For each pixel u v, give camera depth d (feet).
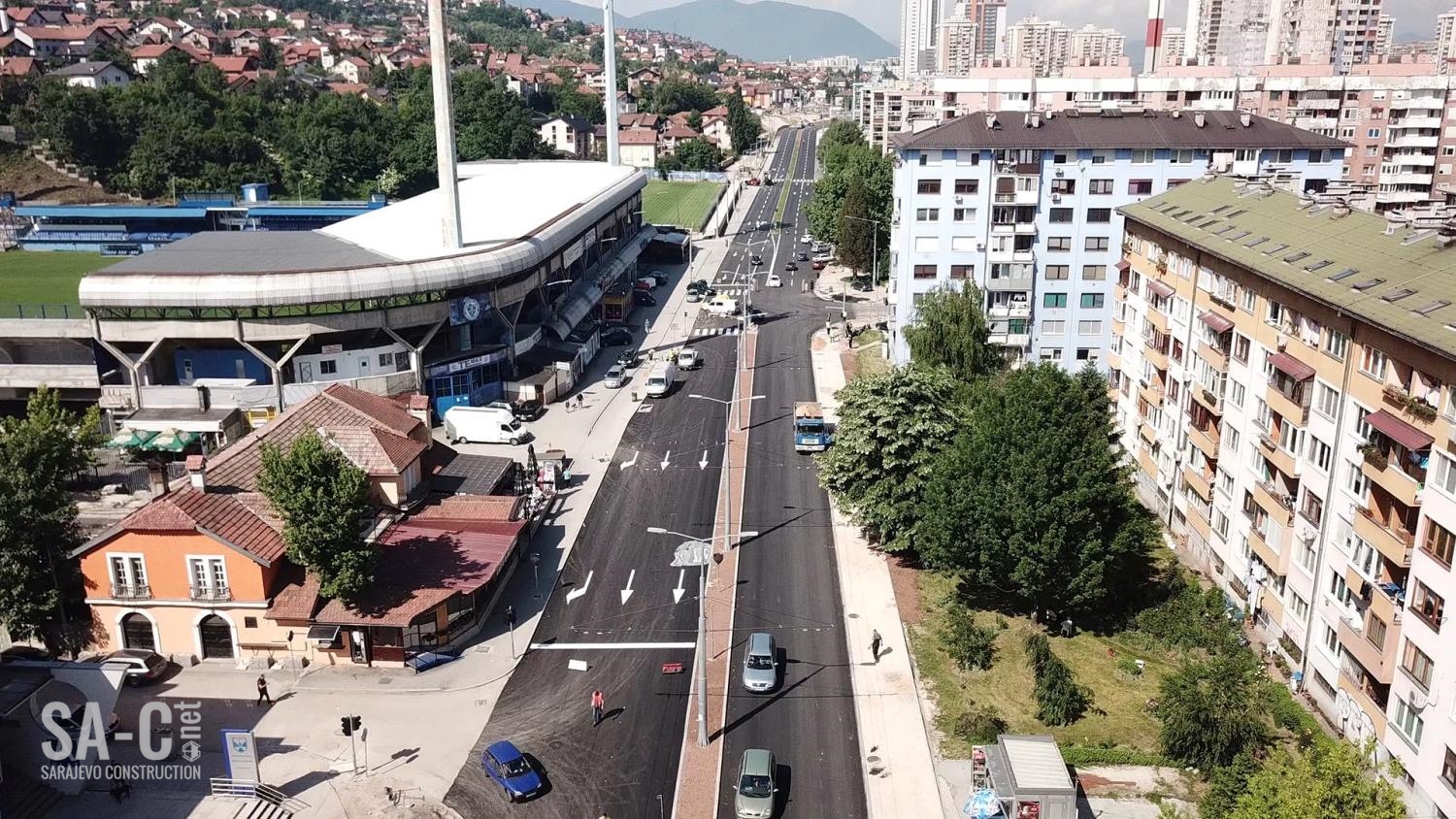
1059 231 337.31
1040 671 182.91
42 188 636.89
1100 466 191.11
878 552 238.27
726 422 327.26
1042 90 577.43
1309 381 177.58
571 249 407.85
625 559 234.79
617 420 330.13
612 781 160.56
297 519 180.34
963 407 233.14
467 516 224.74
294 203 644.27
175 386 300.20
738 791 152.25
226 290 285.64
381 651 191.72
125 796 155.53
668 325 453.17
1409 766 143.54
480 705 180.04
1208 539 223.92
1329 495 170.19
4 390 307.58
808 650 197.36
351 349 306.96
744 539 245.24
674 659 194.70
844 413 234.79
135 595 188.55
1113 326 293.64
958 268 345.10
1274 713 172.45
